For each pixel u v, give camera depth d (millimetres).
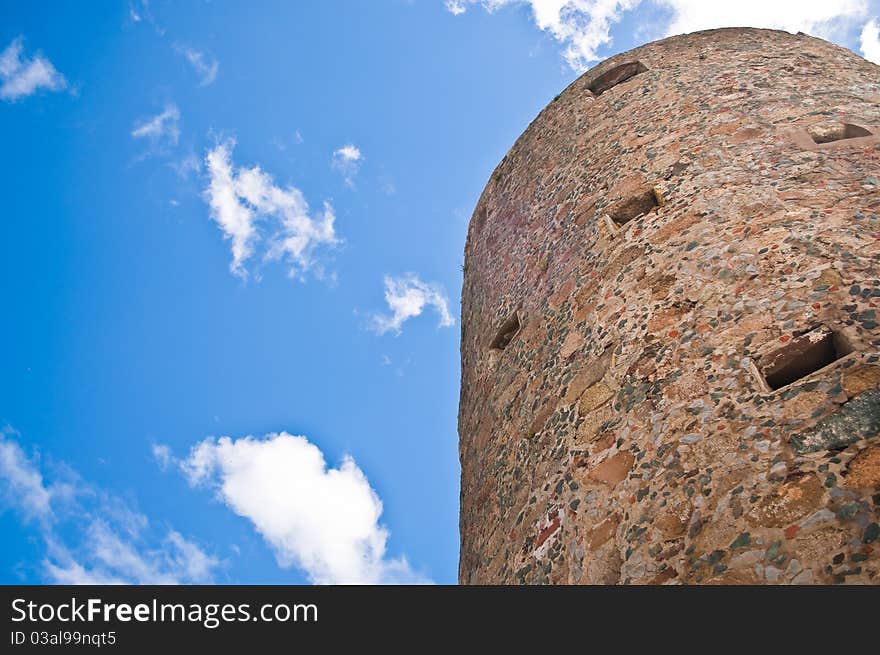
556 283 7352
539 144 10039
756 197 6426
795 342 4945
